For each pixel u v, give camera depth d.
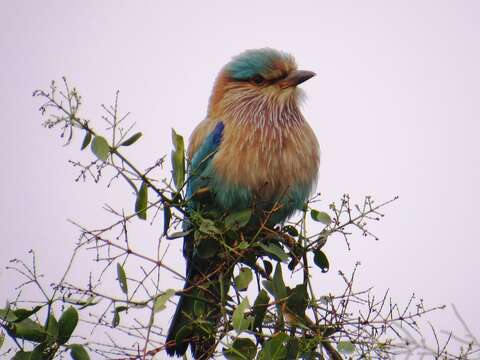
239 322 8.27
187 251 10.88
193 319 9.09
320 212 9.98
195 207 11.52
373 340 8.62
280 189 12.10
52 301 8.23
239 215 10.30
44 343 8.22
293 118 12.49
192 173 10.03
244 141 12.18
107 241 8.41
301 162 12.30
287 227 10.29
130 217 8.49
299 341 8.67
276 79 12.59
